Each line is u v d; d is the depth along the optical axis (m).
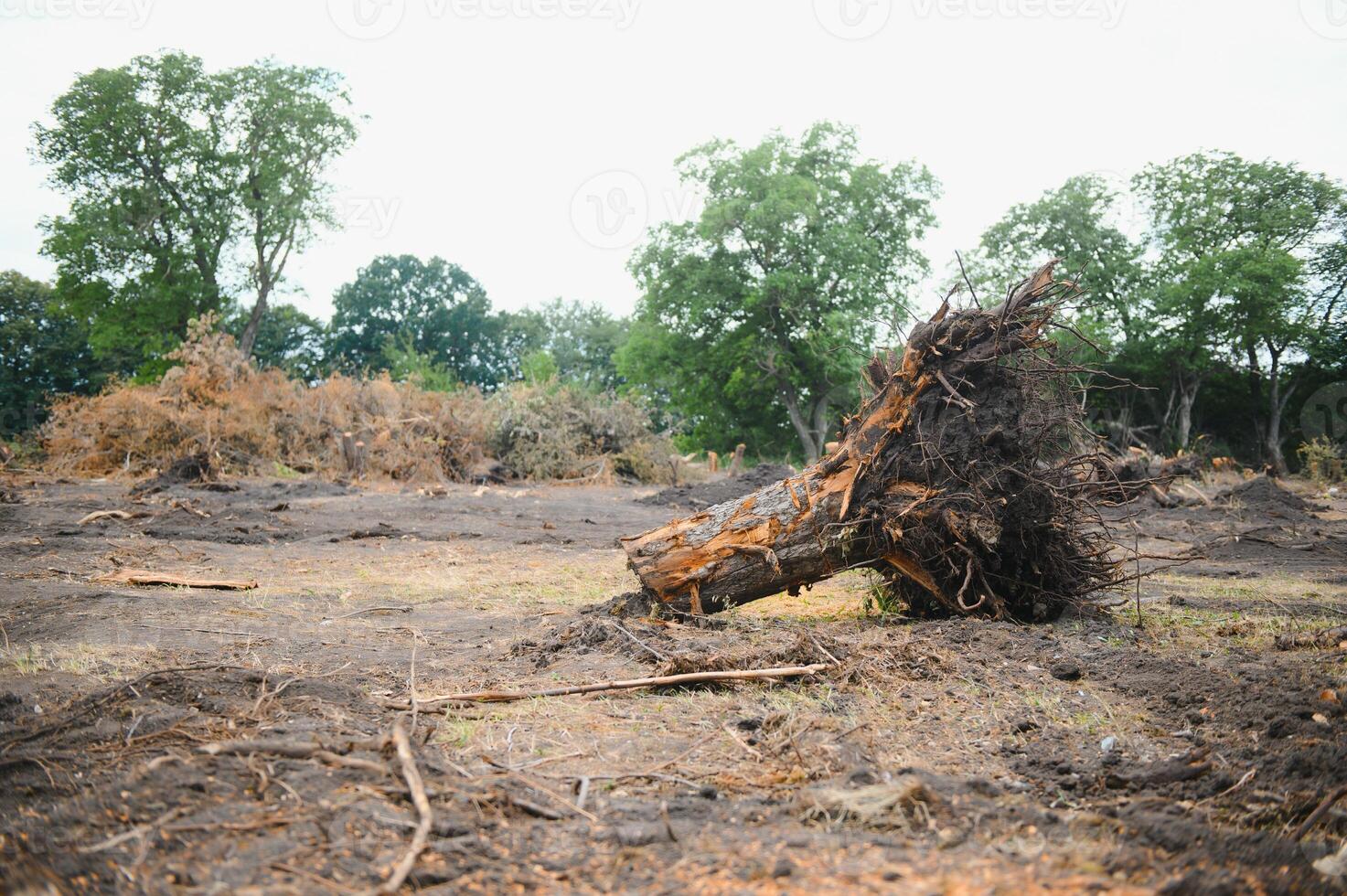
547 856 3.17
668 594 7.45
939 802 3.60
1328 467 28.66
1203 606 8.41
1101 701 5.20
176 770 3.63
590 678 5.70
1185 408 43.34
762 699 5.26
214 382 25.91
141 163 41.69
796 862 3.07
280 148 42.88
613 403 30.70
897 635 6.84
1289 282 42.16
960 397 7.14
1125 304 43.66
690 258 45.03
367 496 19.72
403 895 2.84
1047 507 7.28
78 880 2.83
